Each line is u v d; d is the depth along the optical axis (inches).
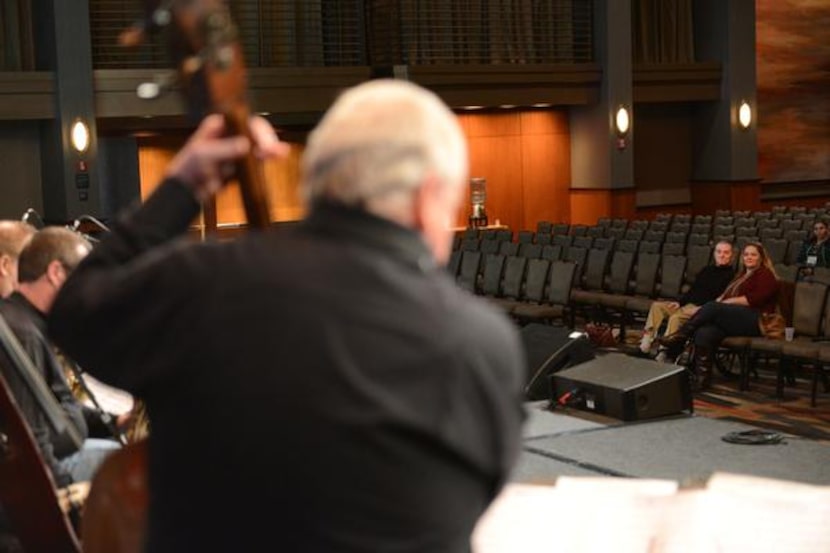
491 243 690.2
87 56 748.0
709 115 1008.2
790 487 94.3
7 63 754.2
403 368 60.1
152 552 64.8
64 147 748.6
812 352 443.2
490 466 61.9
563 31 926.4
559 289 580.7
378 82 65.1
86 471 154.1
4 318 149.3
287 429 59.8
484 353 61.2
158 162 821.2
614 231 749.3
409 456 60.0
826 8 1087.6
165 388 63.1
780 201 1081.4
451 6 888.9
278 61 834.8
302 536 60.5
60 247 154.6
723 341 474.9
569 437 166.1
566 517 98.5
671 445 159.6
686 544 92.7
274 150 70.1
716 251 507.2
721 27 988.6
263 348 60.8
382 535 60.1
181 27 63.3
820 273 522.3
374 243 62.3
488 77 868.6
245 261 63.1
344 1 863.7
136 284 64.5
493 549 98.7
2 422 113.3
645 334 524.4
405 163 61.5
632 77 944.3
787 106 1079.6
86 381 177.5
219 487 61.5
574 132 960.3
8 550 141.1
